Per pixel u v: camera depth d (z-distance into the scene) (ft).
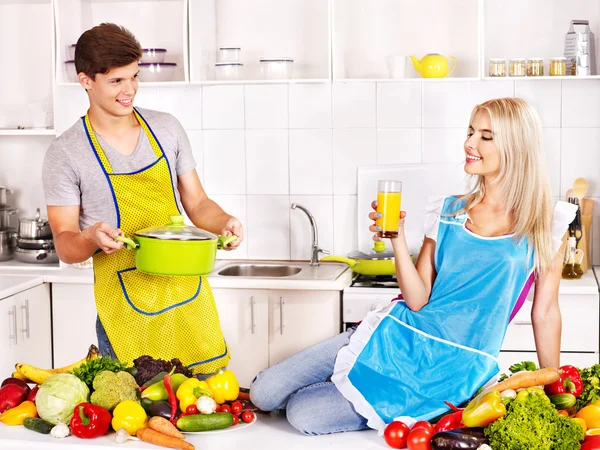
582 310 10.36
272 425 6.52
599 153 11.76
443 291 6.74
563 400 5.93
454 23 11.88
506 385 5.91
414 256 11.90
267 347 11.08
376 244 8.79
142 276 7.95
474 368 6.43
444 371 6.44
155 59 11.89
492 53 11.87
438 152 12.07
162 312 7.99
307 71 12.28
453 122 11.99
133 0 12.46
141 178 8.02
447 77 11.71
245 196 12.59
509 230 6.75
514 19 11.78
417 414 6.32
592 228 11.87
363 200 12.25
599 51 11.63
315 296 10.88
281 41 12.33
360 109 12.16
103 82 7.55
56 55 11.80
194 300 8.16
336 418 6.30
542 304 6.86
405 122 12.08
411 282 6.73
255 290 11.01
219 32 12.51
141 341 7.98
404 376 6.44
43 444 5.89
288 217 12.51
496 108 6.66
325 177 12.36
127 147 8.03
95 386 6.15
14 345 10.81
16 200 13.14
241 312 11.09
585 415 5.89
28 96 12.92
